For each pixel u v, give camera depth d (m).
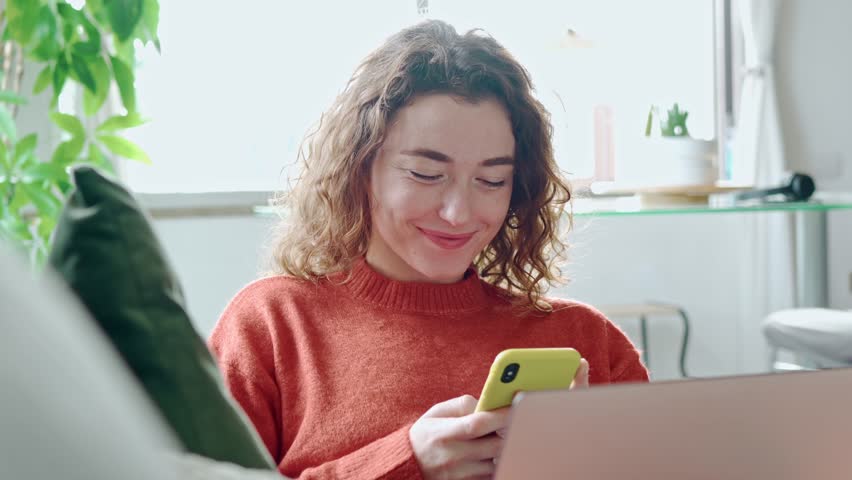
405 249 1.31
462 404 1.09
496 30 3.72
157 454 0.34
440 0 3.61
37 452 0.29
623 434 0.68
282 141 3.47
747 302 3.83
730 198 2.65
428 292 1.33
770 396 0.71
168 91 3.36
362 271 1.35
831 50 3.91
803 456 0.73
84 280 0.74
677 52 3.96
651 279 3.81
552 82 3.80
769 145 3.83
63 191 2.00
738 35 4.02
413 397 1.26
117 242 0.76
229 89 3.42
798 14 3.89
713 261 3.85
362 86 1.32
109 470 0.31
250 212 3.35
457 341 1.31
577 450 0.67
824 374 0.72
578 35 3.75
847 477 0.75
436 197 1.27
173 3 3.35
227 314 1.39
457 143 1.25
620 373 1.38
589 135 3.83
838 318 2.43
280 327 1.34
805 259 2.89
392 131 1.28
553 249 1.45
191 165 3.40
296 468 1.26
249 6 3.42
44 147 3.09
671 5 3.94
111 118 2.03
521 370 0.97
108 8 1.80
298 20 3.46
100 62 1.94
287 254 1.40
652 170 2.51
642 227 3.79
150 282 0.76
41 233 2.00
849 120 3.91
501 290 1.38
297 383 1.31
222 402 0.76
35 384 0.30
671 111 2.53
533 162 1.35
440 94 1.26
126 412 0.33
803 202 2.45
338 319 1.33
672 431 0.69
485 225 1.29
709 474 0.71
